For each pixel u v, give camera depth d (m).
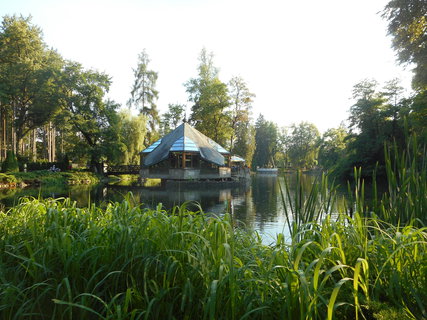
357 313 1.95
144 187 25.45
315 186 3.13
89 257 2.58
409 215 2.86
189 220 2.84
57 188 23.97
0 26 35.53
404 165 3.01
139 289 2.36
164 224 2.74
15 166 30.53
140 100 48.47
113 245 2.68
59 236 2.74
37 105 35.16
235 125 50.78
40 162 37.84
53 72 34.56
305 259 2.47
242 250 2.98
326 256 2.39
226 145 49.00
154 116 48.97
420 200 2.81
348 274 2.29
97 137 37.41
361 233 2.52
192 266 2.23
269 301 2.00
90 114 36.22
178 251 2.30
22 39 35.00
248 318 1.98
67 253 2.63
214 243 2.50
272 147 81.50
